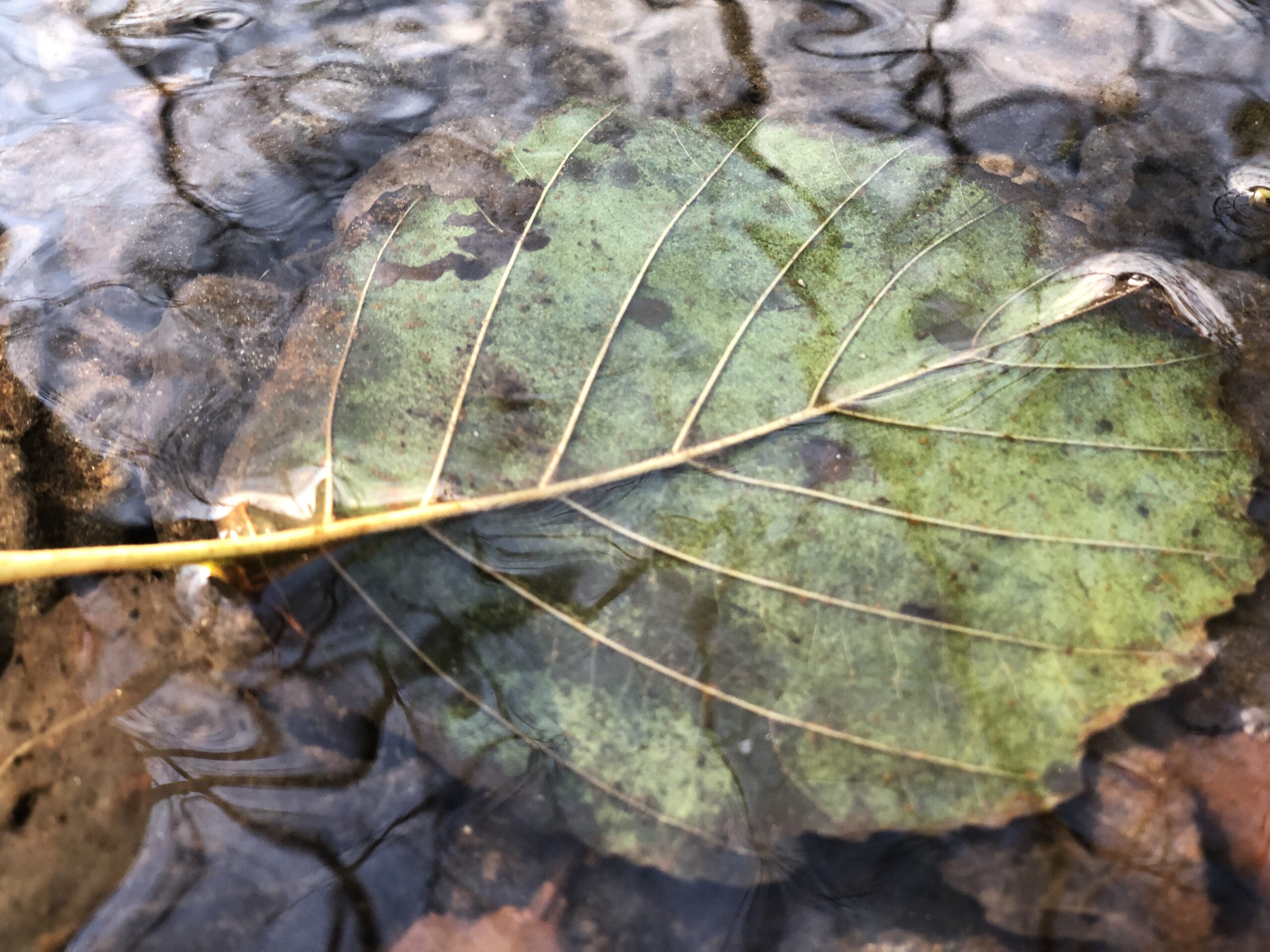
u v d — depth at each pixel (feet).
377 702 0.29
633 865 0.28
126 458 0.32
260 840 0.28
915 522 0.31
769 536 0.31
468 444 0.31
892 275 0.34
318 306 0.33
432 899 0.28
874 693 0.29
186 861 0.28
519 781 0.29
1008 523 0.31
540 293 0.33
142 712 0.29
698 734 0.29
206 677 0.30
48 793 0.28
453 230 0.34
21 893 0.27
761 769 0.29
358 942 0.27
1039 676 0.29
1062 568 0.30
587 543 0.31
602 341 0.33
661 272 0.34
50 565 0.30
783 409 0.32
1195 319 0.33
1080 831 0.28
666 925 0.28
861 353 0.32
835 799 0.28
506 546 0.31
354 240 0.34
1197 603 0.30
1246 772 0.28
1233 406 0.32
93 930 0.27
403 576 0.30
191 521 0.31
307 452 0.31
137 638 0.30
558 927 0.28
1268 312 0.33
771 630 0.30
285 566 0.30
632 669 0.29
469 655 0.30
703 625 0.30
